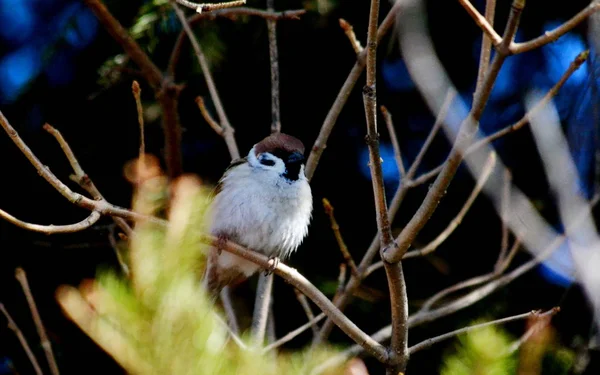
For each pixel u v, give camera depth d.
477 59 11.10
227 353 2.97
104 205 5.28
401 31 7.55
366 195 11.05
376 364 9.94
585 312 9.93
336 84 11.30
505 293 10.25
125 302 2.63
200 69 10.34
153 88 9.78
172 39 11.04
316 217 10.91
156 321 2.66
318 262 10.77
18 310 10.09
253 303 10.23
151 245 2.78
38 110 10.55
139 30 10.00
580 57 6.37
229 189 8.26
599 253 6.54
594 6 4.44
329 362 5.59
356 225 10.96
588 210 6.79
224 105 11.22
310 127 11.28
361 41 10.99
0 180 10.34
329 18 10.86
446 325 10.02
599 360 9.45
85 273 10.40
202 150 11.28
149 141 10.83
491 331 3.09
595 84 8.12
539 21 10.62
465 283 8.10
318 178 11.10
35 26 10.87
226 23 10.73
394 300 5.81
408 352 5.90
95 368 9.82
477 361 3.03
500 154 10.98
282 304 10.58
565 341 9.95
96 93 9.99
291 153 8.27
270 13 8.54
